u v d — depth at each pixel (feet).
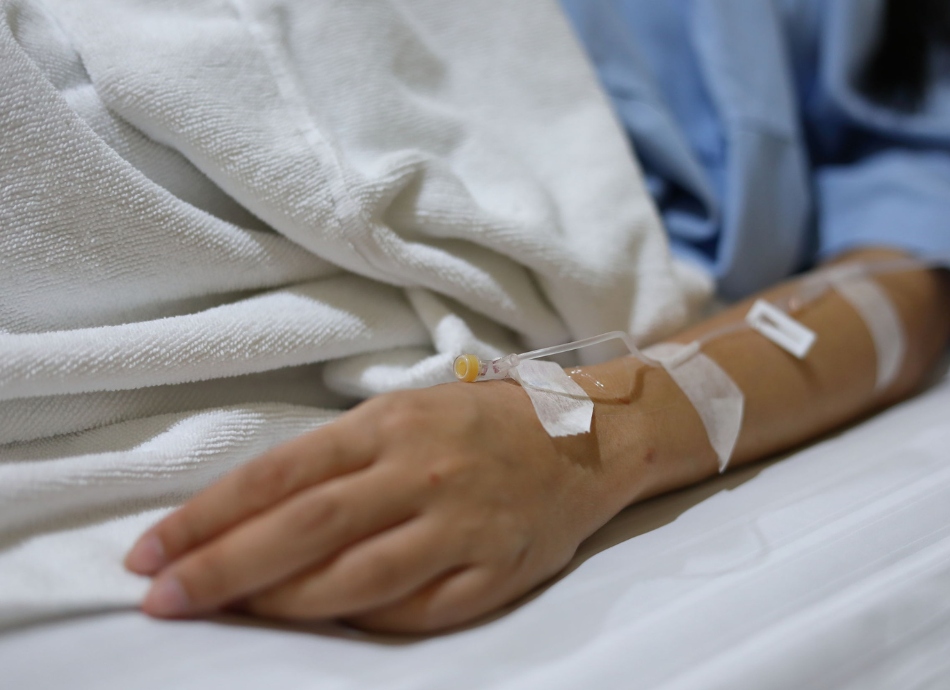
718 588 1.41
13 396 1.41
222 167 1.62
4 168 1.47
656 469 1.79
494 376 1.73
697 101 2.94
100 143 1.54
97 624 1.25
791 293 2.40
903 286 2.51
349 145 1.85
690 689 1.19
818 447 2.19
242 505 1.32
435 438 1.44
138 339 1.50
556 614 1.38
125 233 1.56
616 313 2.11
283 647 1.26
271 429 1.62
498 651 1.27
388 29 2.02
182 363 1.53
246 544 1.27
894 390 2.43
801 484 1.85
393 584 1.30
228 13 1.87
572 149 2.32
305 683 1.18
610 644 1.27
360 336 1.74
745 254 2.72
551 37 2.40
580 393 1.74
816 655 1.28
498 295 1.87
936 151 2.99
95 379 1.47
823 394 2.18
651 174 2.86
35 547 1.32
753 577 1.44
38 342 1.42
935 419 2.16
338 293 1.77
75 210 1.52
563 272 1.94
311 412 1.70
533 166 2.26
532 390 1.65
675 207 2.89
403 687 1.17
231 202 1.78
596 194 2.23
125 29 1.70
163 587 1.27
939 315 2.57
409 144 1.97
